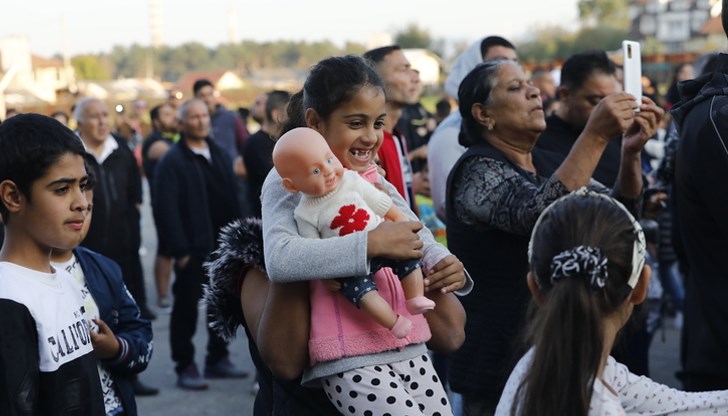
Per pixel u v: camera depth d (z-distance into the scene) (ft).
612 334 6.60
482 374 11.51
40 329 8.23
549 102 29.94
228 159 23.20
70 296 8.74
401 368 8.11
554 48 178.91
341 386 7.92
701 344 11.04
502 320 11.37
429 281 8.30
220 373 22.22
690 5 206.80
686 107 10.80
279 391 8.57
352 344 7.88
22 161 8.43
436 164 16.15
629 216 6.68
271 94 20.31
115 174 21.53
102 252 21.24
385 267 8.08
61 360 8.38
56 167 8.51
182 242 21.42
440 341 8.75
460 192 11.75
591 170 10.84
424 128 33.73
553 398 6.27
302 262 7.56
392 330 7.70
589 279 6.37
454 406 14.02
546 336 6.39
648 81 29.76
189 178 21.86
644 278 6.73
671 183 14.94
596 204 6.71
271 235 7.84
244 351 24.58
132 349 10.19
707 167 10.32
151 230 51.49
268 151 20.24
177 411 19.81
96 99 21.40
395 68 15.64
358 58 8.45
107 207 21.25
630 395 7.06
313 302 8.02
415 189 18.48
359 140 8.23
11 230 8.61
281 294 8.00
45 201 8.50
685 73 29.76
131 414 10.34
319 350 7.89
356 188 7.87
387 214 8.16
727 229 10.32
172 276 36.32
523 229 11.05
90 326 9.83
